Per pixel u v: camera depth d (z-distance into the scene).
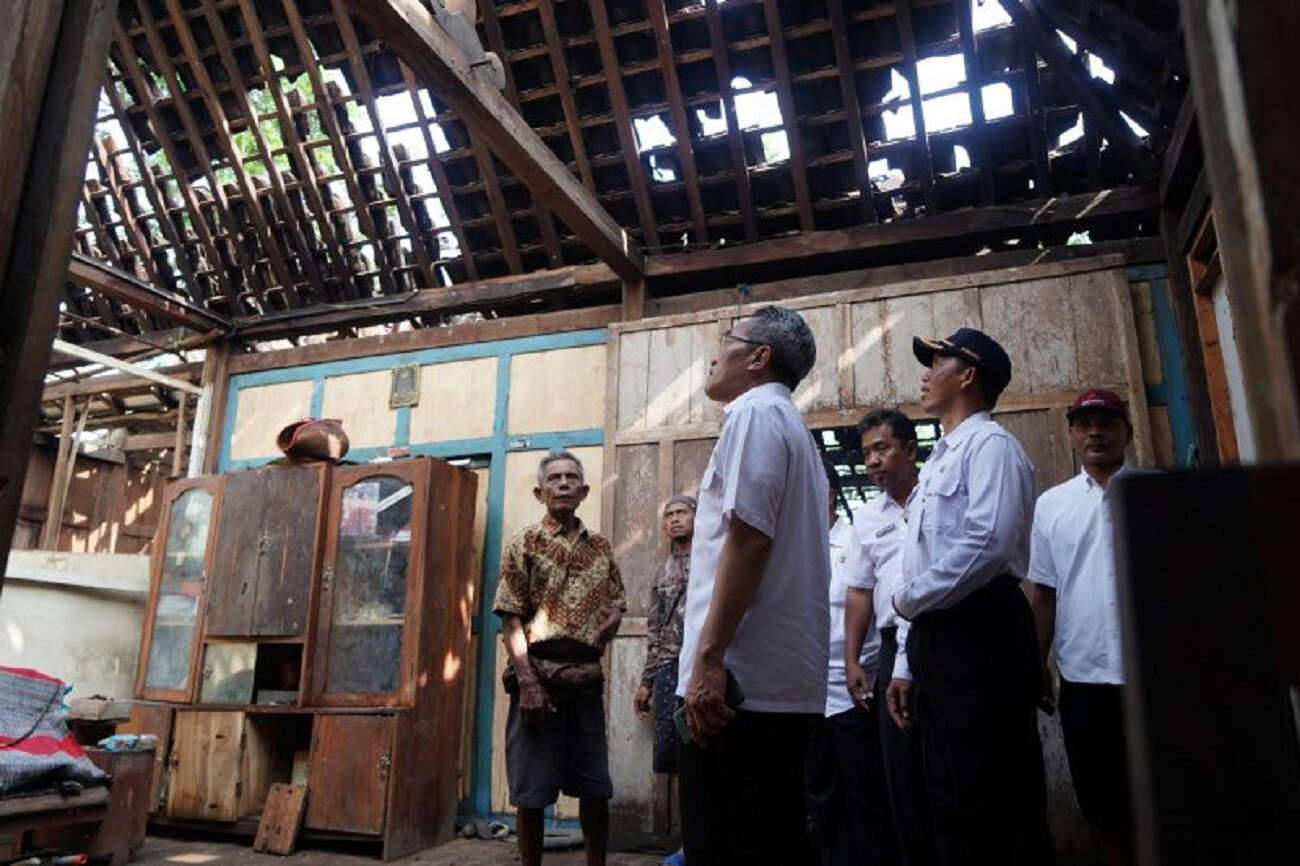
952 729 1.62
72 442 6.98
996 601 1.68
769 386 1.58
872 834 2.60
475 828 4.07
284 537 4.23
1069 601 2.27
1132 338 3.74
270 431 5.31
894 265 4.42
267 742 4.04
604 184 4.70
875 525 2.60
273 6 4.49
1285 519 0.30
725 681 1.34
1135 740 0.30
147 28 4.64
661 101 4.42
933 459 1.92
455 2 3.43
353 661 3.96
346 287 5.35
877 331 4.12
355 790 3.67
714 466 1.56
